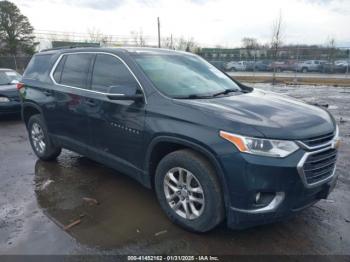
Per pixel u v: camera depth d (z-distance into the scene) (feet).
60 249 9.98
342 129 26.03
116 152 12.92
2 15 176.45
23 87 17.92
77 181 15.15
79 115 14.28
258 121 9.63
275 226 11.20
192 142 9.99
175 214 11.05
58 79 15.85
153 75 12.22
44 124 16.92
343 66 107.24
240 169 9.12
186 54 15.38
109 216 11.92
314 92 57.36
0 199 13.38
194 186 10.48
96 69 13.98
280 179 9.04
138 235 10.68
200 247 10.05
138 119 11.57
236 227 9.75
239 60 128.36
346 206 12.65
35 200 13.28
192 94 11.92
